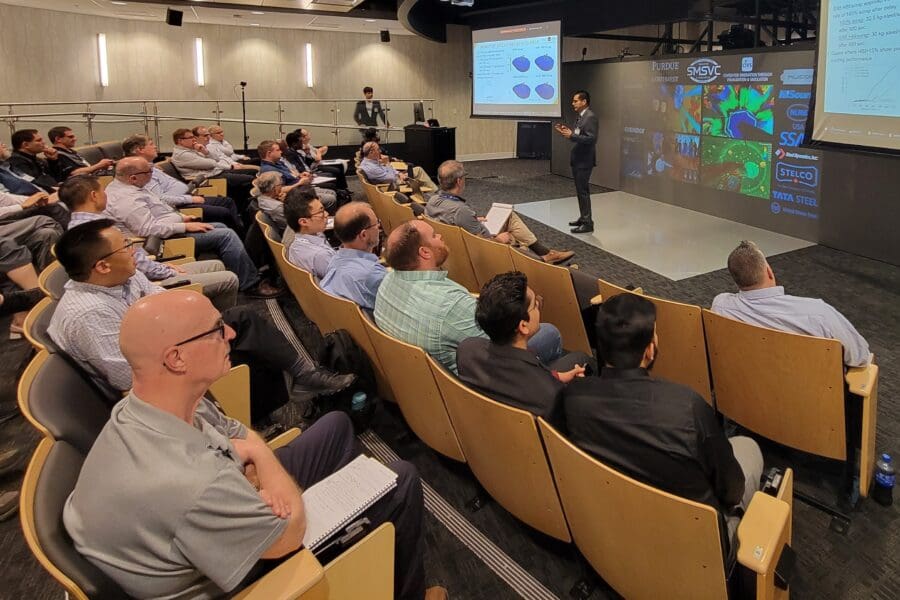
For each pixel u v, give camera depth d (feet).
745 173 21.93
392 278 7.55
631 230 21.65
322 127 36.88
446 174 14.75
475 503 7.18
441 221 14.51
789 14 25.03
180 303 3.83
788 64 19.57
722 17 23.18
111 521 3.44
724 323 7.38
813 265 17.21
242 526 3.56
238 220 18.03
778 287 7.50
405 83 42.63
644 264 17.53
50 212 13.85
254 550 3.62
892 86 13.70
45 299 7.36
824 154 18.66
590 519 5.01
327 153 36.91
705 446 4.42
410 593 5.26
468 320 7.15
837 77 15.16
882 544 6.55
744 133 21.67
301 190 11.10
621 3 25.30
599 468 4.42
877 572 6.17
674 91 24.70
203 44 36.55
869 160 17.29
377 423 8.95
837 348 6.37
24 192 16.01
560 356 8.86
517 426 5.28
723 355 7.64
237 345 7.84
